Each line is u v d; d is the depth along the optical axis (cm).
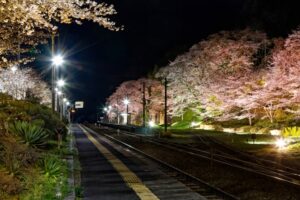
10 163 1073
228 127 5969
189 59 7188
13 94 3550
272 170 2036
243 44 6000
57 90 4797
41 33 1168
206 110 6850
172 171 1973
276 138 3956
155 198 1290
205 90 6450
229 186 1692
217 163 2353
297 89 4062
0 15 737
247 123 5838
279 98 4744
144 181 1652
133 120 11144
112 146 3772
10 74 3488
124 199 1273
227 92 5762
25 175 1112
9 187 955
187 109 7781
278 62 4531
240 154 2936
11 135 1199
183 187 1500
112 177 1767
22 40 1110
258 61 6444
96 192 1397
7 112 1744
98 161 2442
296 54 4294
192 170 2169
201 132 5731
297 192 1477
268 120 5206
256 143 3688
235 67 5959
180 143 4034
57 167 1405
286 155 2723
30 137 1306
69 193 1265
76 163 2159
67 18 763
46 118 2525
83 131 7438
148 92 9512
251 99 5019
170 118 8544
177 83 7350
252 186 1648
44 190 1145
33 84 4881
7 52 1143
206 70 6712
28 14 712
